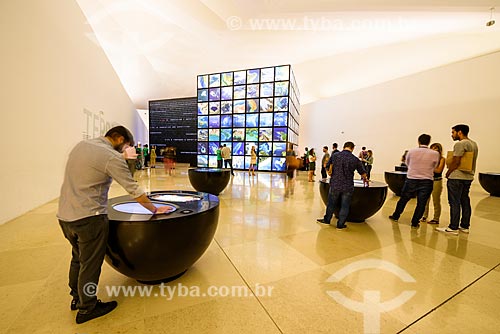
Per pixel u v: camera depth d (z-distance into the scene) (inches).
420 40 477.7
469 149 136.6
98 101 319.0
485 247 121.8
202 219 80.6
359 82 576.1
